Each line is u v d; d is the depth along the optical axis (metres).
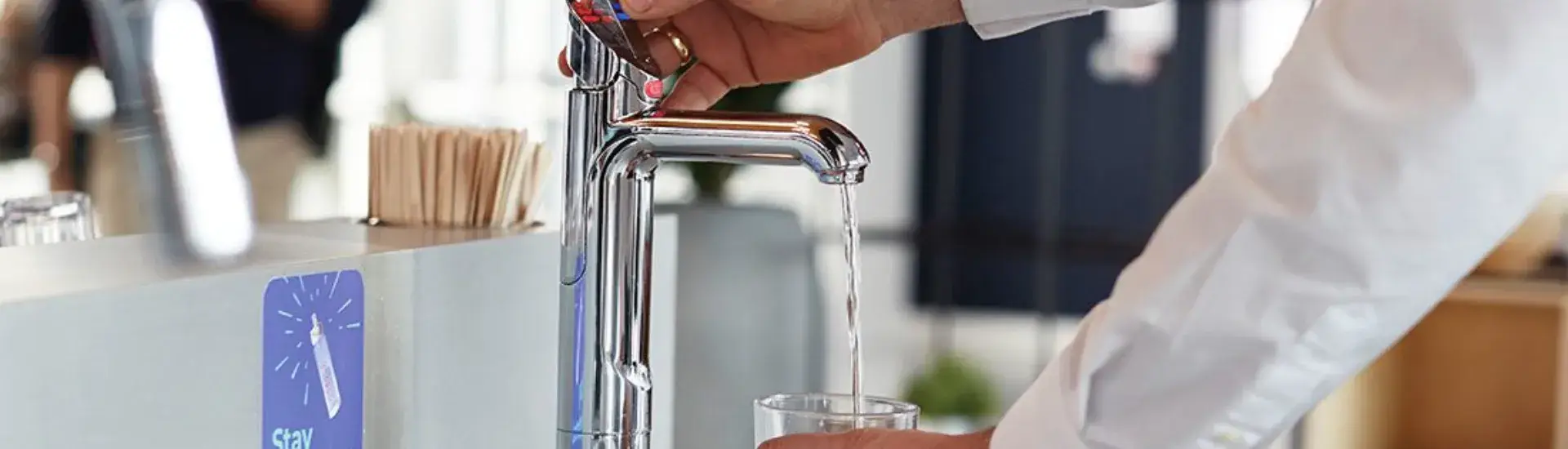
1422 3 0.65
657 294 1.23
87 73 2.63
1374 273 0.67
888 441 0.75
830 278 4.76
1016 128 4.93
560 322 0.79
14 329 0.58
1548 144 0.65
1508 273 3.28
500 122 3.26
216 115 0.93
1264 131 0.68
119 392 0.63
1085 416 0.72
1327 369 0.70
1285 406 0.71
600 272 0.77
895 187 5.00
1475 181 0.65
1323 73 0.67
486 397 0.96
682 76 1.02
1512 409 3.42
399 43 3.28
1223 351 0.69
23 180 2.64
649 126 0.75
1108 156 4.83
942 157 5.00
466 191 1.03
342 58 3.03
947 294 5.02
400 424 0.86
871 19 1.03
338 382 0.79
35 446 0.59
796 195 4.67
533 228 1.05
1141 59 4.74
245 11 2.66
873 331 5.01
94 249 0.78
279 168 2.73
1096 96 4.82
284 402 0.75
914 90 5.00
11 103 2.64
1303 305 0.68
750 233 1.96
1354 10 0.67
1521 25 0.63
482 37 3.27
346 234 0.94
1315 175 0.66
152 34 0.95
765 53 1.02
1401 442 3.52
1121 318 0.70
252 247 0.82
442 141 1.02
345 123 3.07
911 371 4.31
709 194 2.60
